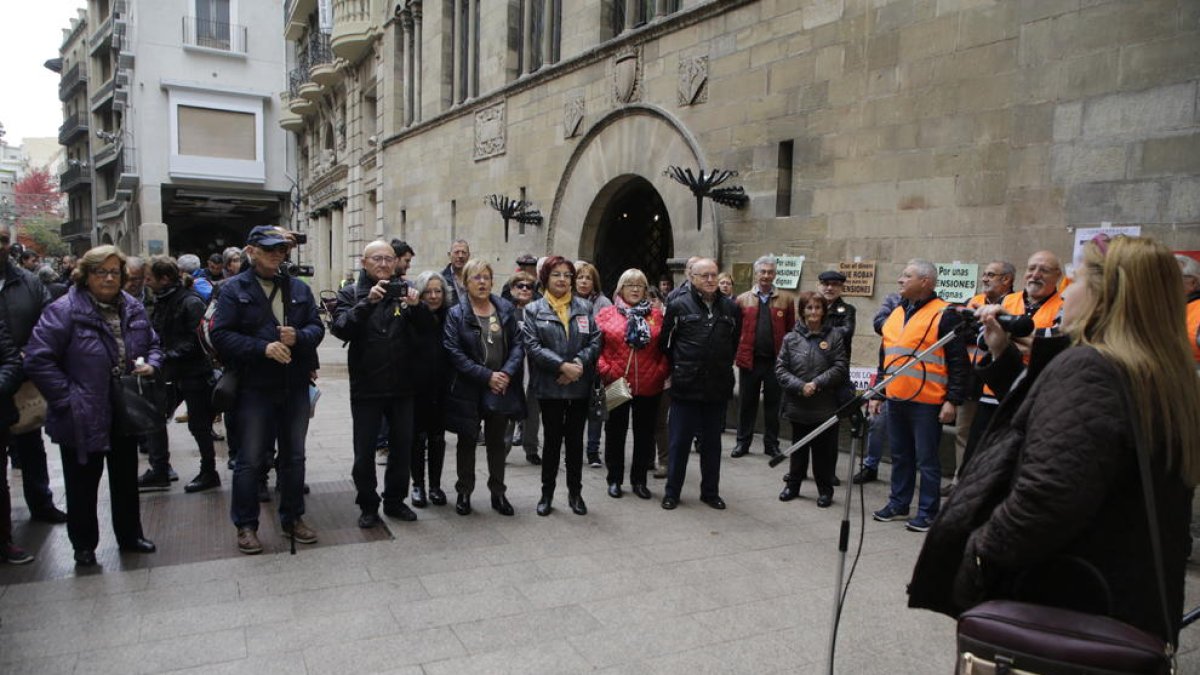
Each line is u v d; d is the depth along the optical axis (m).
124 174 34.88
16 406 4.30
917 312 5.36
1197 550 4.76
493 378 5.18
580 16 11.90
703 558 4.67
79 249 50.75
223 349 4.45
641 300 6.02
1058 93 5.97
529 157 13.39
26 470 5.03
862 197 7.56
